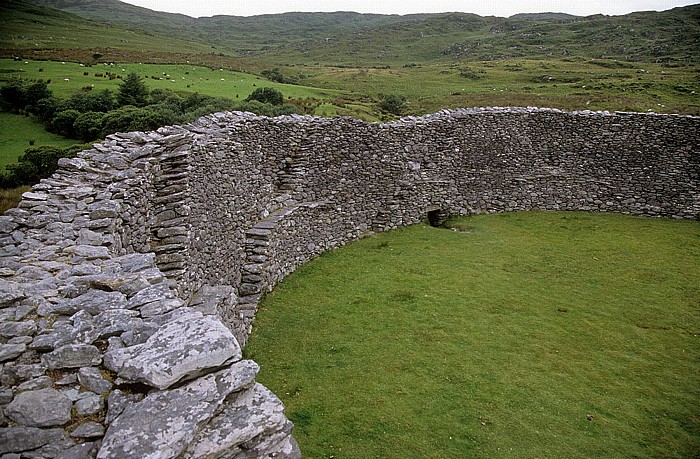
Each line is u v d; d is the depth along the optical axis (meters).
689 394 11.24
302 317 14.50
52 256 7.02
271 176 18.53
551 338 13.56
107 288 6.10
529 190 26.70
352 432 9.50
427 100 62.69
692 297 16.34
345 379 11.30
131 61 81.12
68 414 4.20
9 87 41.59
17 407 4.13
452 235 22.70
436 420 9.95
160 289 6.00
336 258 19.58
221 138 14.40
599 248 21.02
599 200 26.84
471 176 25.64
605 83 72.44
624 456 9.25
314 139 19.89
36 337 5.02
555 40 172.00
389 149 22.83
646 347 13.27
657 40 142.62
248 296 15.15
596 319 14.77
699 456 9.31
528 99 56.03
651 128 26.34
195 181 12.11
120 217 8.78
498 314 14.91
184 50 155.00
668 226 24.31
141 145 11.53
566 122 26.70
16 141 33.16
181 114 36.56
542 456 9.13
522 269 18.64
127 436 3.88
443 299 15.84
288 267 17.77
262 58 197.12
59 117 35.75
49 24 154.50
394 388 10.98
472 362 12.18
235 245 15.17
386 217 23.02
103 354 4.84
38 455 3.88
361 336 13.35
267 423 4.48
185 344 4.66
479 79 92.56
